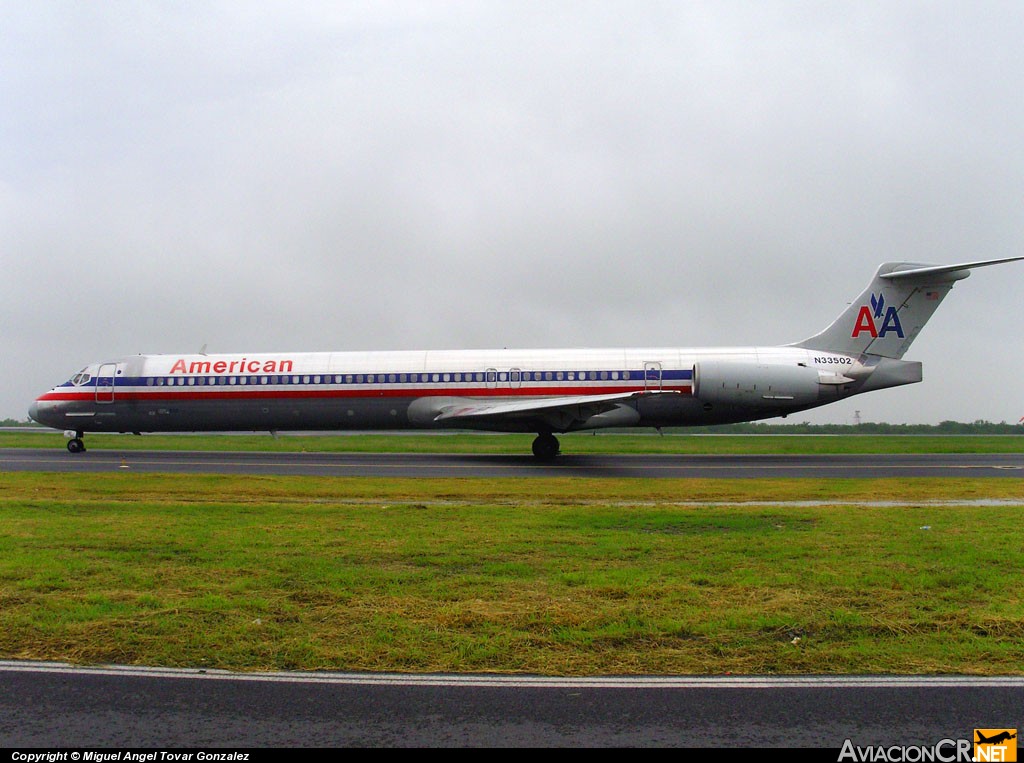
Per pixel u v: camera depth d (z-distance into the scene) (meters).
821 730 6.10
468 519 16.70
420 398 33.31
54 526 15.48
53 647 7.88
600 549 13.09
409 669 7.32
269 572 11.22
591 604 9.46
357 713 6.34
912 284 33.16
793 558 12.34
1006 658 7.66
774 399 31.89
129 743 5.82
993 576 10.93
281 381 33.81
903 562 11.97
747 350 33.56
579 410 31.83
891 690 6.86
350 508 18.55
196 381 34.16
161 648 7.83
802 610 9.20
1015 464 31.25
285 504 19.66
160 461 32.06
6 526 15.49
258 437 52.09
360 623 8.67
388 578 10.81
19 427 76.88
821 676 7.19
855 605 9.45
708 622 8.69
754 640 8.15
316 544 13.52
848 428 70.44
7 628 8.45
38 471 27.72
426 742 5.85
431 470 28.36
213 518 16.78
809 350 33.50
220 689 6.82
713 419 33.06
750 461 32.62
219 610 9.12
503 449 39.62
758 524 16.08
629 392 32.69
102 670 7.27
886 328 33.31
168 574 11.07
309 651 7.76
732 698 6.68
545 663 7.48
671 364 33.00
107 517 16.91
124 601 9.53
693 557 12.43
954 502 20.44
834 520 16.53
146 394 34.34
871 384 32.97
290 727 6.09
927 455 36.34
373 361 33.91
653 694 6.76
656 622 8.65
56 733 5.98
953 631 8.44
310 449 39.81
